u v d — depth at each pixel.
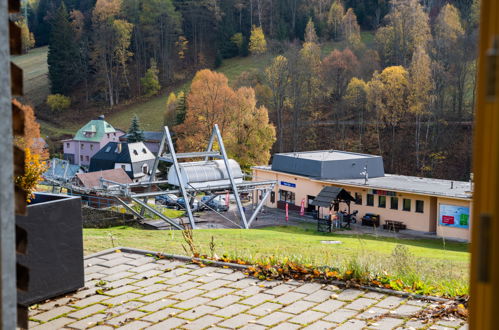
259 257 9.18
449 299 6.46
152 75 112.00
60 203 6.77
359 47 94.69
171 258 8.73
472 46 75.44
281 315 6.11
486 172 1.28
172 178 34.69
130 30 112.88
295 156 45.03
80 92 116.06
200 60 119.00
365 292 6.87
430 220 35.28
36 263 6.46
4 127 1.99
